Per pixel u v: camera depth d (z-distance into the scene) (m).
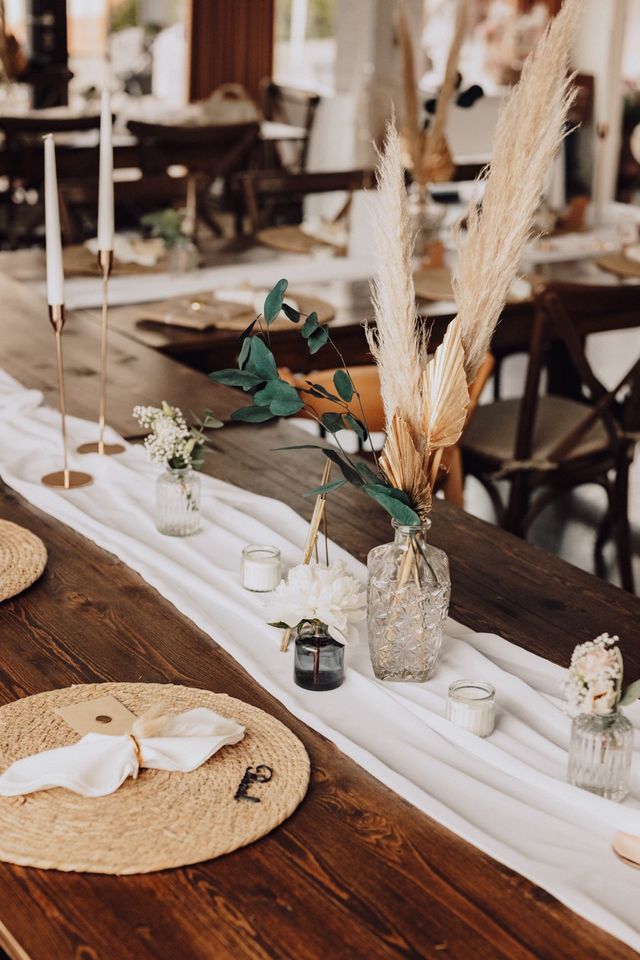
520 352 4.59
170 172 6.80
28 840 1.15
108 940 1.04
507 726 1.39
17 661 1.52
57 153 5.59
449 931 1.07
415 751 1.33
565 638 1.64
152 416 1.88
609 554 3.80
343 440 3.98
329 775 1.30
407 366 1.38
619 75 6.60
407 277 1.36
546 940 1.06
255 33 8.46
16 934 1.04
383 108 6.86
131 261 3.93
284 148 7.23
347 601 1.42
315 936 1.05
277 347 3.41
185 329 3.31
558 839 1.20
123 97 8.30
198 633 1.61
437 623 1.46
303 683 1.46
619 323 3.79
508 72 7.62
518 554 1.91
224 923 1.07
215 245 4.35
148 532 1.93
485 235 1.36
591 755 1.25
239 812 1.21
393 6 7.15
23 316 3.21
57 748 1.30
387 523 2.00
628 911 1.10
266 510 2.01
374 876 1.14
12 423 2.39
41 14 7.84
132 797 1.23
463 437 3.14
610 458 3.49
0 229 5.64
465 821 1.20
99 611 1.66
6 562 1.78
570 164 6.80
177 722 1.32
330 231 4.52
